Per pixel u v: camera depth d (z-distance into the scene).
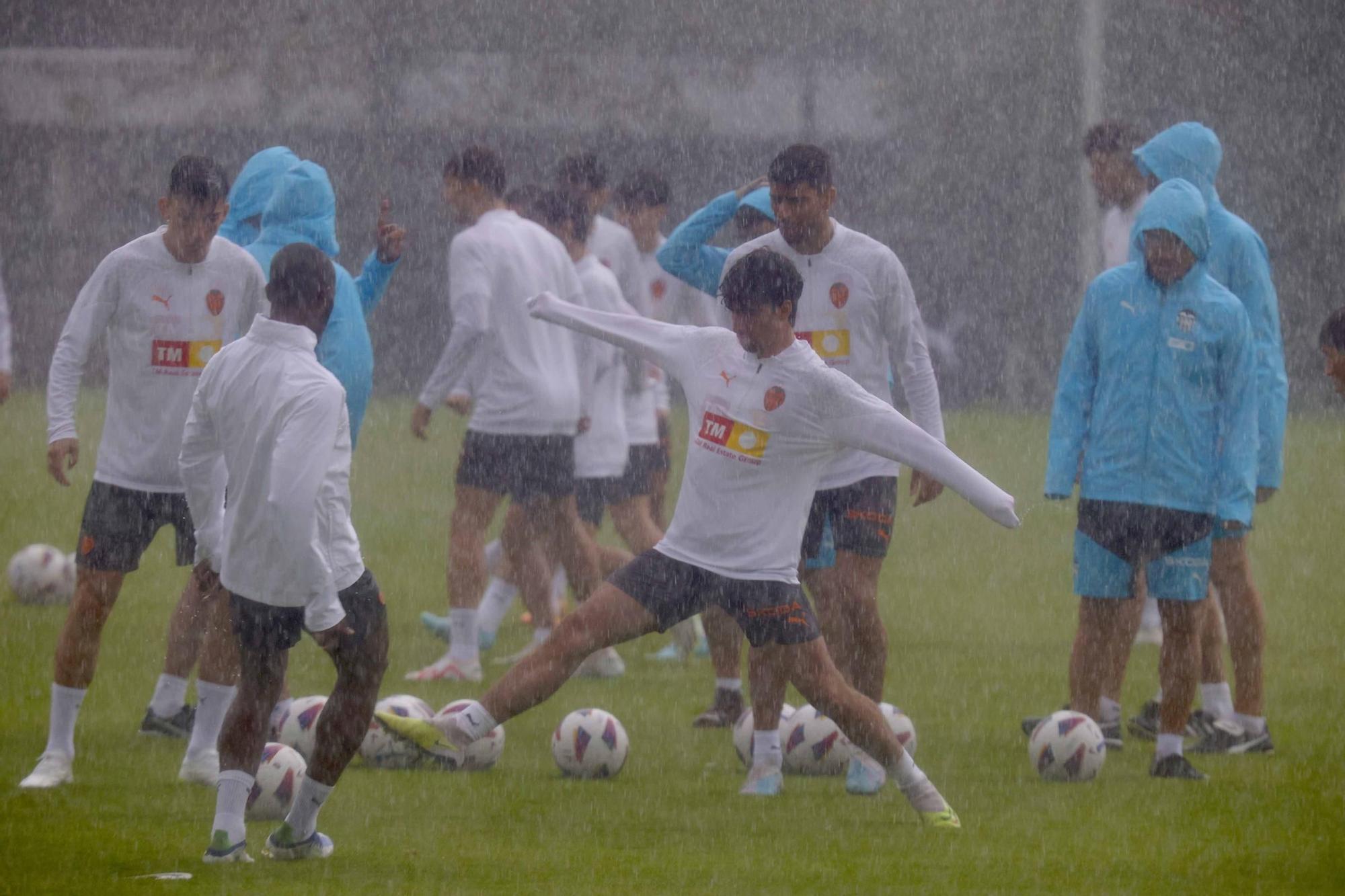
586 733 25.47
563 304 23.27
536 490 33.72
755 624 22.17
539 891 18.92
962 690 33.12
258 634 19.39
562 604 40.06
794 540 22.25
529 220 36.00
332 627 18.69
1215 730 28.36
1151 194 26.97
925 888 19.33
